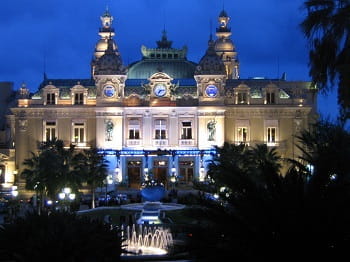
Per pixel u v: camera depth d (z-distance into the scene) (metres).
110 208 78.81
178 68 133.00
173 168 117.50
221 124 118.06
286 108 118.69
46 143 98.44
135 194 108.31
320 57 28.23
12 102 145.88
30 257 26.14
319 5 28.25
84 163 96.12
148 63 134.25
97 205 93.81
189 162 118.44
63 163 92.88
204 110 118.00
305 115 119.31
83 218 30.11
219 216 20.22
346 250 19.44
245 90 120.31
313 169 21.66
